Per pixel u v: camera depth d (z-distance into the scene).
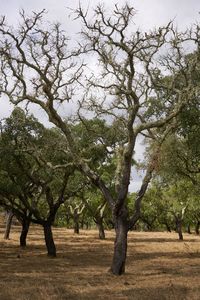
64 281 16.84
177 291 14.43
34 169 26.55
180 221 48.75
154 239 46.38
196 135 22.16
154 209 72.06
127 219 19.14
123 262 18.98
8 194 27.09
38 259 25.56
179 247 35.47
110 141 23.80
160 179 26.56
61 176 27.45
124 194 18.55
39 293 14.05
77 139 24.92
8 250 30.80
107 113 19.89
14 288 14.94
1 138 25.53
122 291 14.62
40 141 25.16
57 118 19.64
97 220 45.62
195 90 19.00
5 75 19.69
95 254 29.02
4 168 25.91
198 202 44.50
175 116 19.27
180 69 19.47
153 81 19.45
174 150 24.42
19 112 25.59
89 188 30.73
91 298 13.45
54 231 58.50
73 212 55.88
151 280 17.12
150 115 20.31
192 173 26.98
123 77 18.64
